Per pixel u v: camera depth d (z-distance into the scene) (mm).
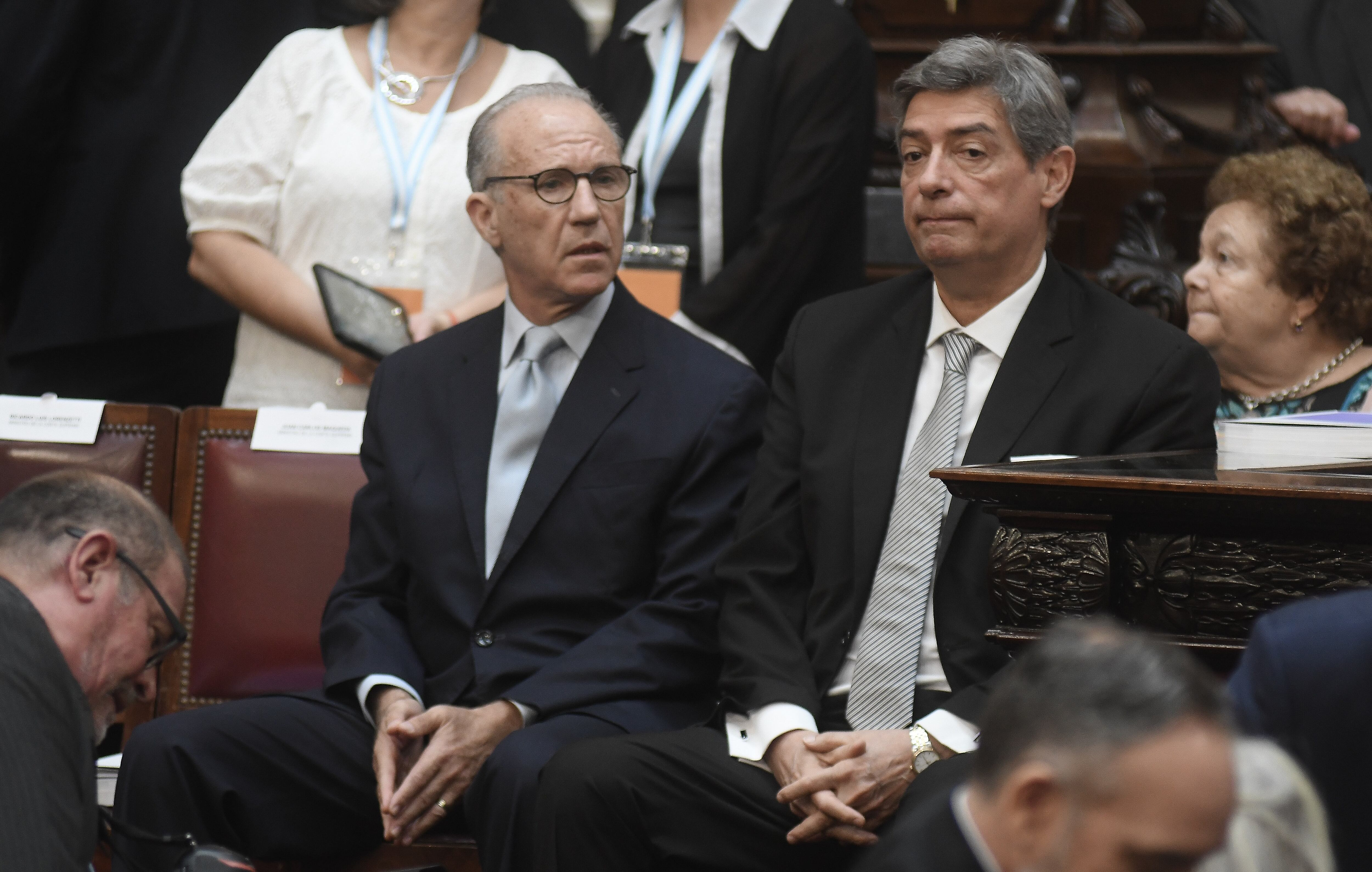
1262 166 9672
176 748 7832
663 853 7176
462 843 8062
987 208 7629
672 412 8656
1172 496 5777
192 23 12297
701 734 7574
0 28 11820
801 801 7008
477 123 9086
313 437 9984
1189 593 5914
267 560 9797
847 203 11320
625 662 8062
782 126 11172
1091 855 2840
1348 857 4207
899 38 13883
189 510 10023
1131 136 13383
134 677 5918
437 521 8664
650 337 8984
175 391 12781
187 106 12266
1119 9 13539
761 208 11227
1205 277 9773
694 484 8500
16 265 12531
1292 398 9703
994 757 2973
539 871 7164
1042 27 13633
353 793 8211
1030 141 7652
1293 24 14898
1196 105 13586
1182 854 2805
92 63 12133
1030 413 7559
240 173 11117
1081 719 2846
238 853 7496
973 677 7344
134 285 12141
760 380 8984
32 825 4859
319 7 12781
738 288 10961
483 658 8359
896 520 7715
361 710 8445
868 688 7496
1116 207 13227
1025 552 6152
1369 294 9469
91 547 5676
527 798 7348
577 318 8922
